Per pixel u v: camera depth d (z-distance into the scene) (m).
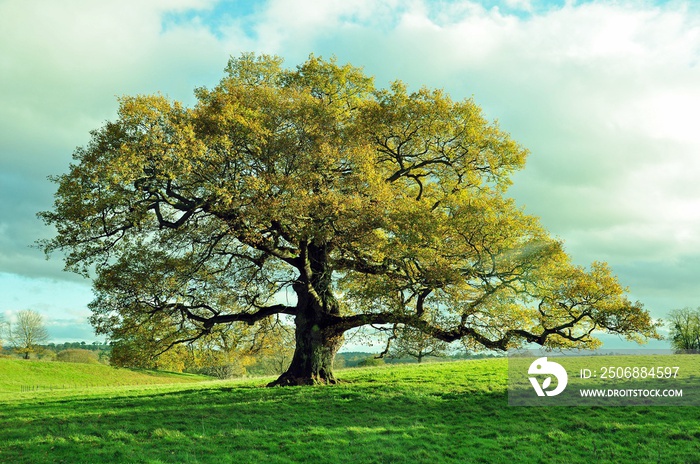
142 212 23.09
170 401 23.73
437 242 22.12
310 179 22.94
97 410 21.62
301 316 27.34
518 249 22.41
